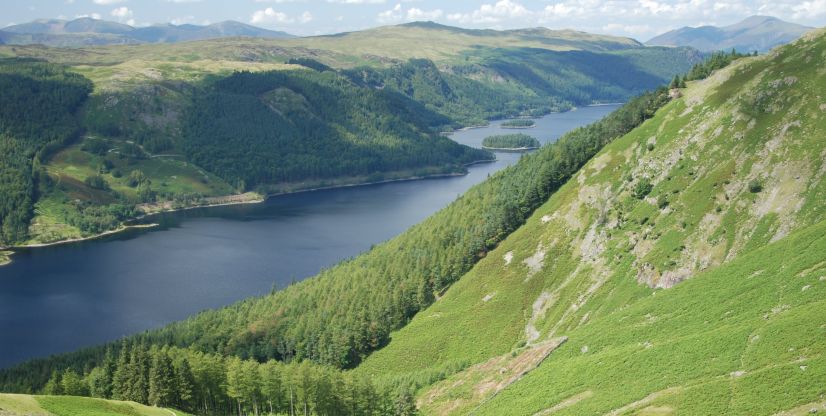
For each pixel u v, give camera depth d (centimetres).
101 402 12962
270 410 16575
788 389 8938
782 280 12531
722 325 12200
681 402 9844
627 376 11850
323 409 15938
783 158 17500
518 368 15625
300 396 15988
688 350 11488
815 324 10006
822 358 9156
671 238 18075
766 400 8975
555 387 13112
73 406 12212
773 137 18362
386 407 15938
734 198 17738
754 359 10119
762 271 13475
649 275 17538
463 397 15488
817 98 18400
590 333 15462
